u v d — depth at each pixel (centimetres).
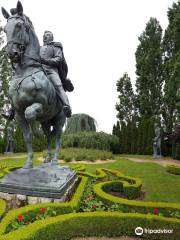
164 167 1377
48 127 705
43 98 537
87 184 711
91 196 576
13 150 2281
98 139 2067
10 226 392
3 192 519
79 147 2009
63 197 520
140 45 2791
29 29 538
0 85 2314
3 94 2292
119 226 438
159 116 2478
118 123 2580
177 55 1828
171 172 1166
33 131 573
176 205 507
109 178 822
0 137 2275
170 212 493
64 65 671
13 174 548
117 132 2556
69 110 600
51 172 566
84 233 427
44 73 567
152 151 2362
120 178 839
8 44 504
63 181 555
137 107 2914
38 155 1848
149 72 2602
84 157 1545
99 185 661
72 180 648
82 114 2497
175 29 1872
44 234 379
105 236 433
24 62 535
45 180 527
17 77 540
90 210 501
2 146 2216
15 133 2352
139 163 1522
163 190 788
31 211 441
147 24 2738
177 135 1898
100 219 436
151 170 1227
